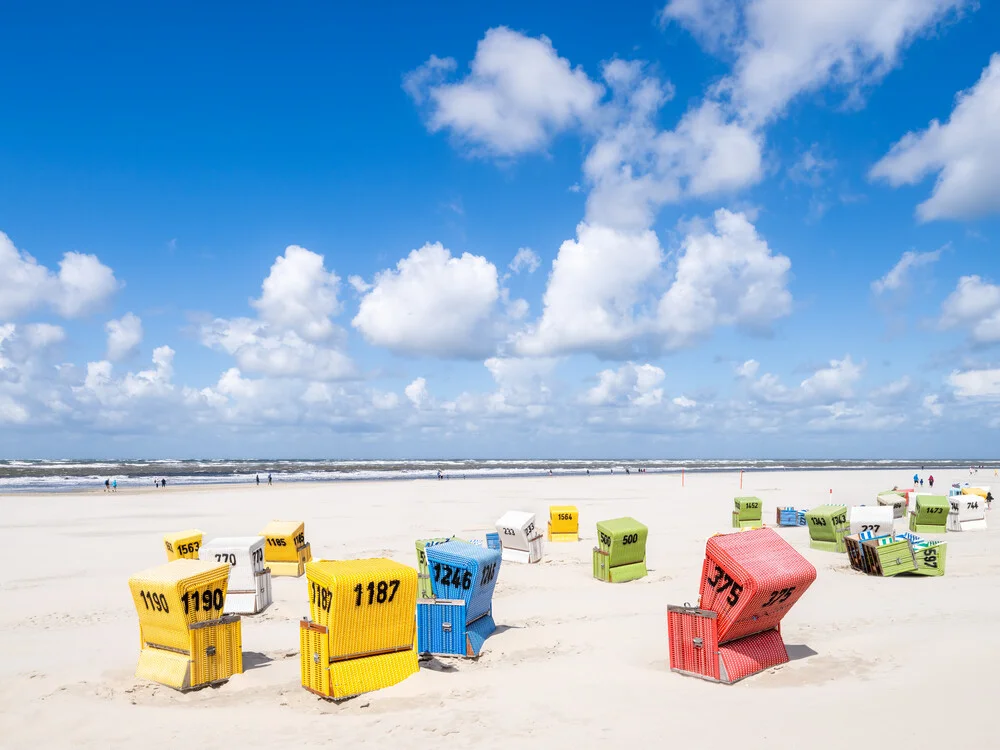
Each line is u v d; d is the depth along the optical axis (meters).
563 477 109.69
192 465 172.25
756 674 11.25
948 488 78.75
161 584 11.46
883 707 9.08
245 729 9.45
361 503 56.62
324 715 9.98
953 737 7.92
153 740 9.15
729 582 10.87
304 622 11.12
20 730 9.60
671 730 8.71
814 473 130.62
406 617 11.58
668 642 12.56
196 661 11.40
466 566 13.35
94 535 35.84
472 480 98.81
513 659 12.78
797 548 28.33
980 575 21.23
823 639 13.45
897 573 21.28
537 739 8.65
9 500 59.19
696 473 131.75
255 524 41.53
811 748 7.88
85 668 12.81
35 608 18.98
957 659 11.11
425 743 8.69
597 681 11.12
